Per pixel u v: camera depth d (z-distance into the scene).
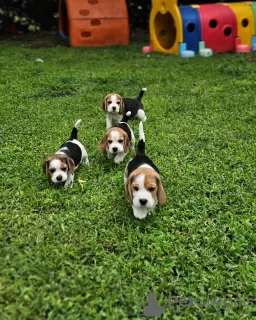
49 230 1.44
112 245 1.41
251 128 2.47
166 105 2.91
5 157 2.00
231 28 4.98
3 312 1.08
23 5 6.94
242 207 1.66
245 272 1.31
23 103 2.96
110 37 5.58
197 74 3.86
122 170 1.92
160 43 5.25
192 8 5.00
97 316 1.10
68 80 3.60
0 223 1.46
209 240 1.44
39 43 5.94
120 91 3.30
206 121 2.59
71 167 1.75
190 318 1.15
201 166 1.97
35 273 1.22
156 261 1.34
